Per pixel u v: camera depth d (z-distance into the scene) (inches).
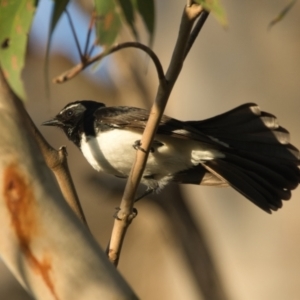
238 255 560.1
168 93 264.2
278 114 551.5
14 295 733.9
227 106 560.4
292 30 551.8
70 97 676.1
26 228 216.7
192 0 246.7
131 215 283.9
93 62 211.6
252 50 557.0
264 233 554.3
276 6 553.0
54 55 663.1
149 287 685.3
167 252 649.0
